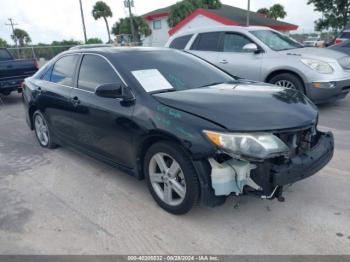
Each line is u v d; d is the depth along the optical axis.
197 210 3.37
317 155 3.10
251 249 2.79
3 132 6.67
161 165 3.29
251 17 29.42
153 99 3.32
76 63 4.44
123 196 3.76
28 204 3.69
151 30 38.00
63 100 4.46
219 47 7.86
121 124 3.53
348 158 4.50
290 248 2.78
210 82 3.99
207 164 2.88
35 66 10.23
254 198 3.54
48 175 4.43
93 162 4.79
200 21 25.89
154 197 3.47
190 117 2.96
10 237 3.09
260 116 2.92
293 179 2.84
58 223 3.29
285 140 2.97
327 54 6.91
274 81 7.03
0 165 4.86
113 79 3.79
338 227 3.03
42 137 5.52
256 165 2.81
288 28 29.08
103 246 2.91
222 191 2.81
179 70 4.00
